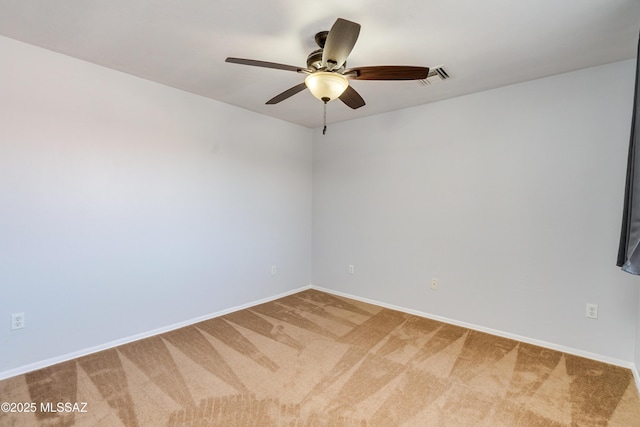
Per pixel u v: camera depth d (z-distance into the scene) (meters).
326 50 1.62
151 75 2.70
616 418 1.81
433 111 3.29
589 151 2.49
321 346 2.68
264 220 3.86
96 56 2.36
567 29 1.92
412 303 3.49
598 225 2.47
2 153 2.12
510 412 1.86
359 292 3.96
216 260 3.39
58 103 2.33
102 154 2.56
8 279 2.17
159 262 2.94
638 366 2.19
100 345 2.59
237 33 2.02
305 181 4.38
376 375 2.24
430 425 1.75
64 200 2.38
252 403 1.91
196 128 3.16
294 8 1.74
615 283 2.41
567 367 2.36
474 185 3.04
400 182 3.55
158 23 1.92
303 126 4.32
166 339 2.81
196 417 1.78
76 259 2.46
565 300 2.61
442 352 2.59
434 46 2.13
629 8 1.71
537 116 2.70
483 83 2.78
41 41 2.15
